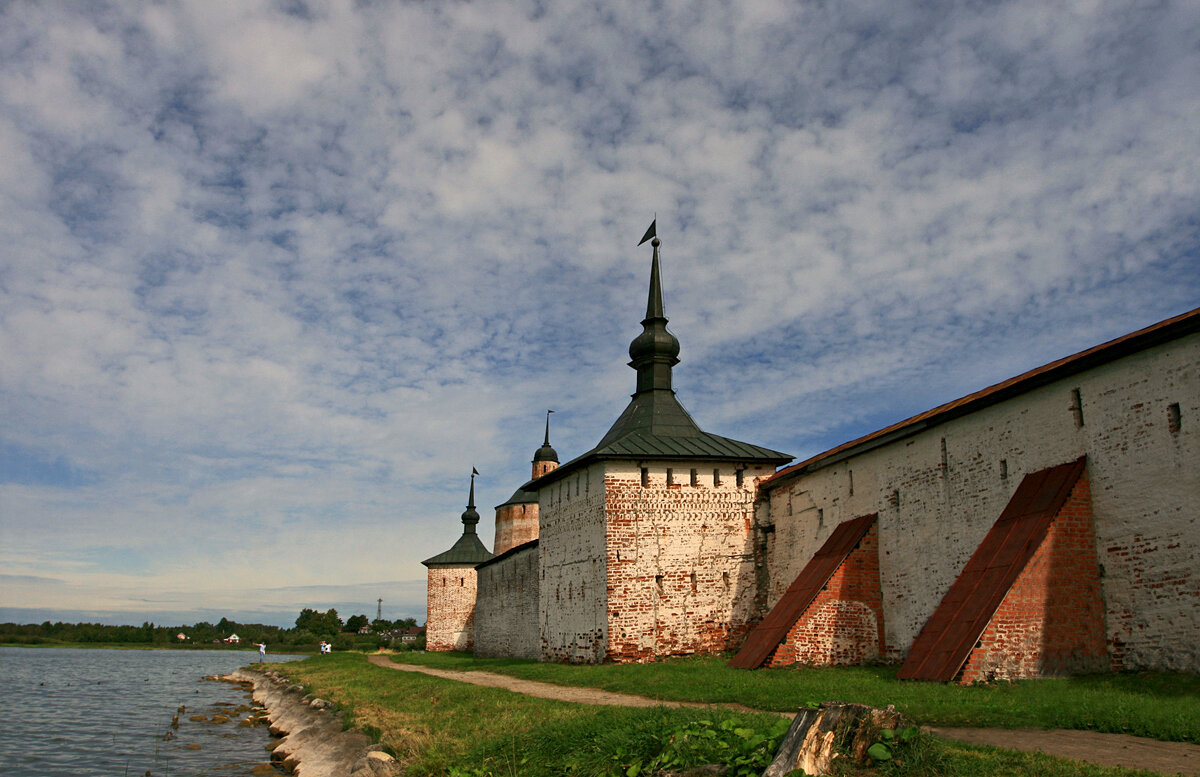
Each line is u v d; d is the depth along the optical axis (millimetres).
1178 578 16859
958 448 23438
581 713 16797
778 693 17891
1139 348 18016
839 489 28844
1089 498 19047
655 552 31469
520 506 64938
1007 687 16797
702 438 34750
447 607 66625
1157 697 14938
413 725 20328
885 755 9977
